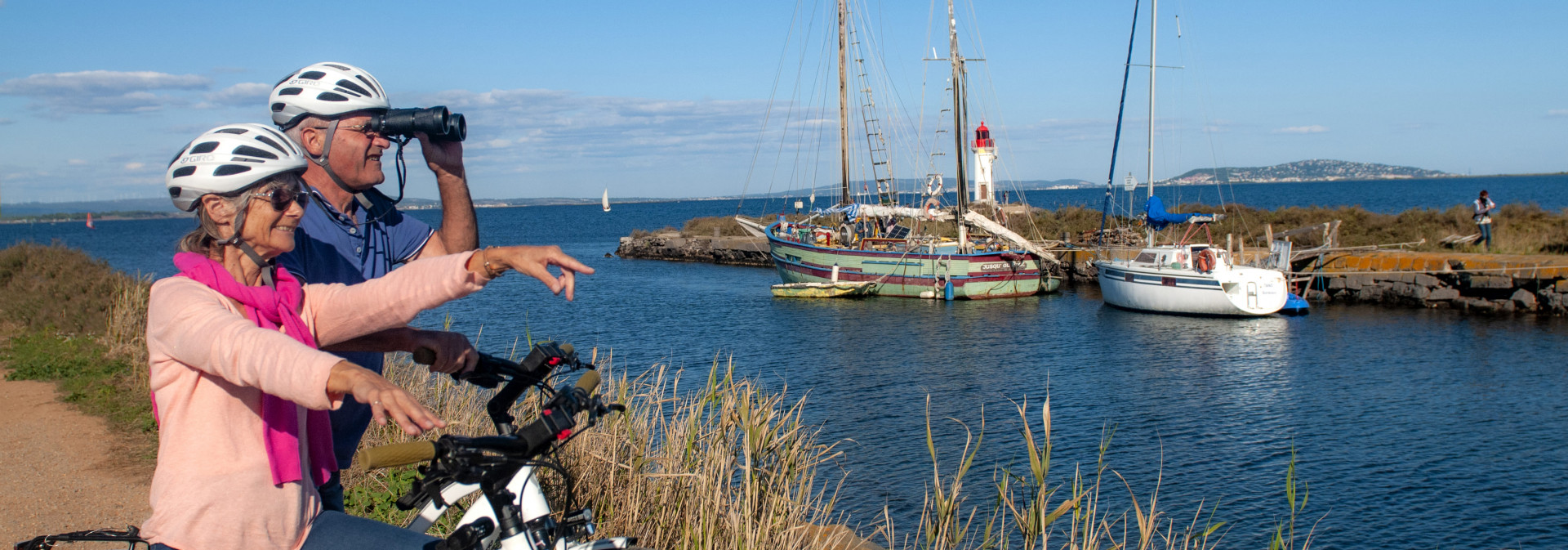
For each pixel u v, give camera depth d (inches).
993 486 401.1
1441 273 1032.8
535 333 848.9
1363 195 4990.2
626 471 195.3
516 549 85.9
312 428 94.6
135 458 276.2
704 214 5895.7
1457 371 677.3
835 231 1467.8
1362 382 646.5
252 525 83.7
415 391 276.4
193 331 76.6
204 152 83.7
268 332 75.5
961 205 1348.4
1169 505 395.9
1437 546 357.4
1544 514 385.7
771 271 1750.7
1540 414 547.2
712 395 212.1
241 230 85.0
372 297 85.7
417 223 132.3
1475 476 435.2
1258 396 607.2
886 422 532.7
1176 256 1056.2
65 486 246.1
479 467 78.2
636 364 721.0
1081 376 687.1
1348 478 434.6
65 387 384.5
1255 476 438.0
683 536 177.3
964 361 754.8
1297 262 1192.2
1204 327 936.3
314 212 115.9
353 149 116.3
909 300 1238.3
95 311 567.8
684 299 1246.9
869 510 359.3
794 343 851.4
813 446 235.6
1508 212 1332.4
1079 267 1430.9
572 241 3122.5
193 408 81.8
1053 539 338.6
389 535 88.7
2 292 653.9
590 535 94.1
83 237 4163.4
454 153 133.5
